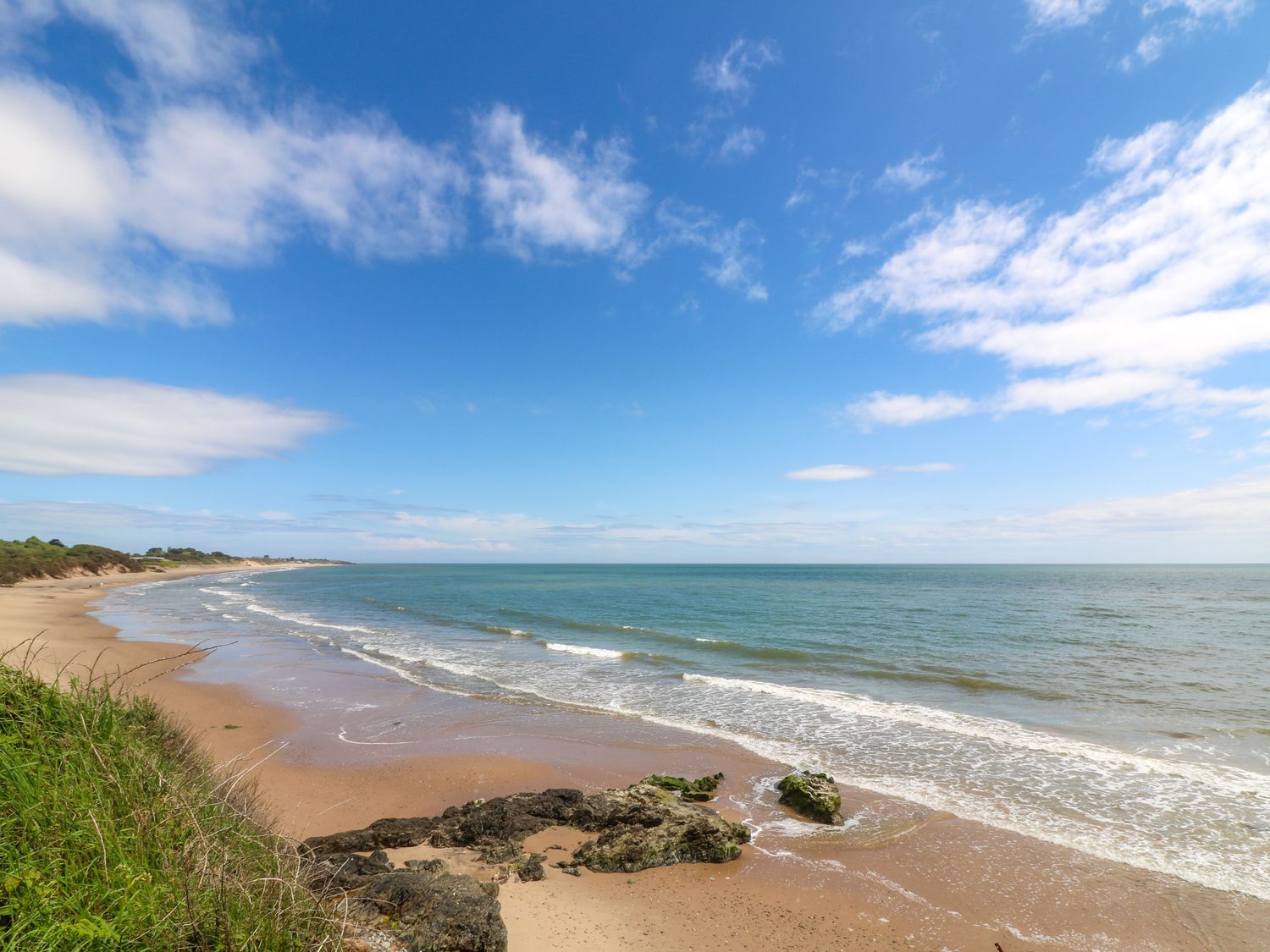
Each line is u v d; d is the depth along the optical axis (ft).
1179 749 42.93
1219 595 199.62
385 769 39.65
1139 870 27.25
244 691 60.59
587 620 125.59
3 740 14.42
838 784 37.17
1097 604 159.63
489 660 78.95
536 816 31.99
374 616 136.87
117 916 10.94
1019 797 35.01
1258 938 22.56
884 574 444.96
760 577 375.25
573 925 22.56
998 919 23.71
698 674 69.92
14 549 257.34
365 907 19.86
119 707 21.45
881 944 22.08
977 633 102.42
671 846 28.02
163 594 201.26
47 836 12.18
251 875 14.53
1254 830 30.73
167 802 15.62
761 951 21.50
